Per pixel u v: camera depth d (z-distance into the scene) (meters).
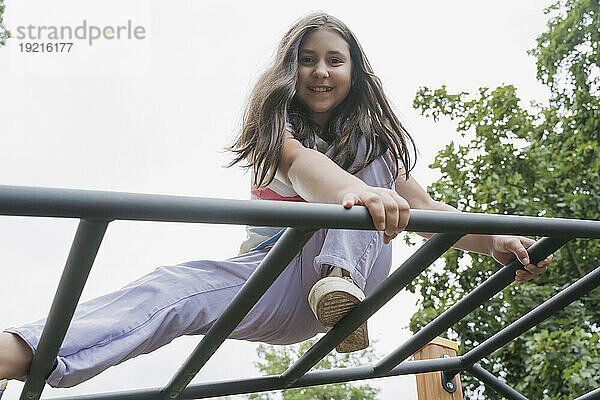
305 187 1.59
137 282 1.71
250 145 1.85
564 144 8.37
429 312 7.78
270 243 1.88
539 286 7.35
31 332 1.47
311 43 1.93
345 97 1.97
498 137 8.86
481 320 7.52
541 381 6.80
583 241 7.73
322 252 1.68
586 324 7.11
